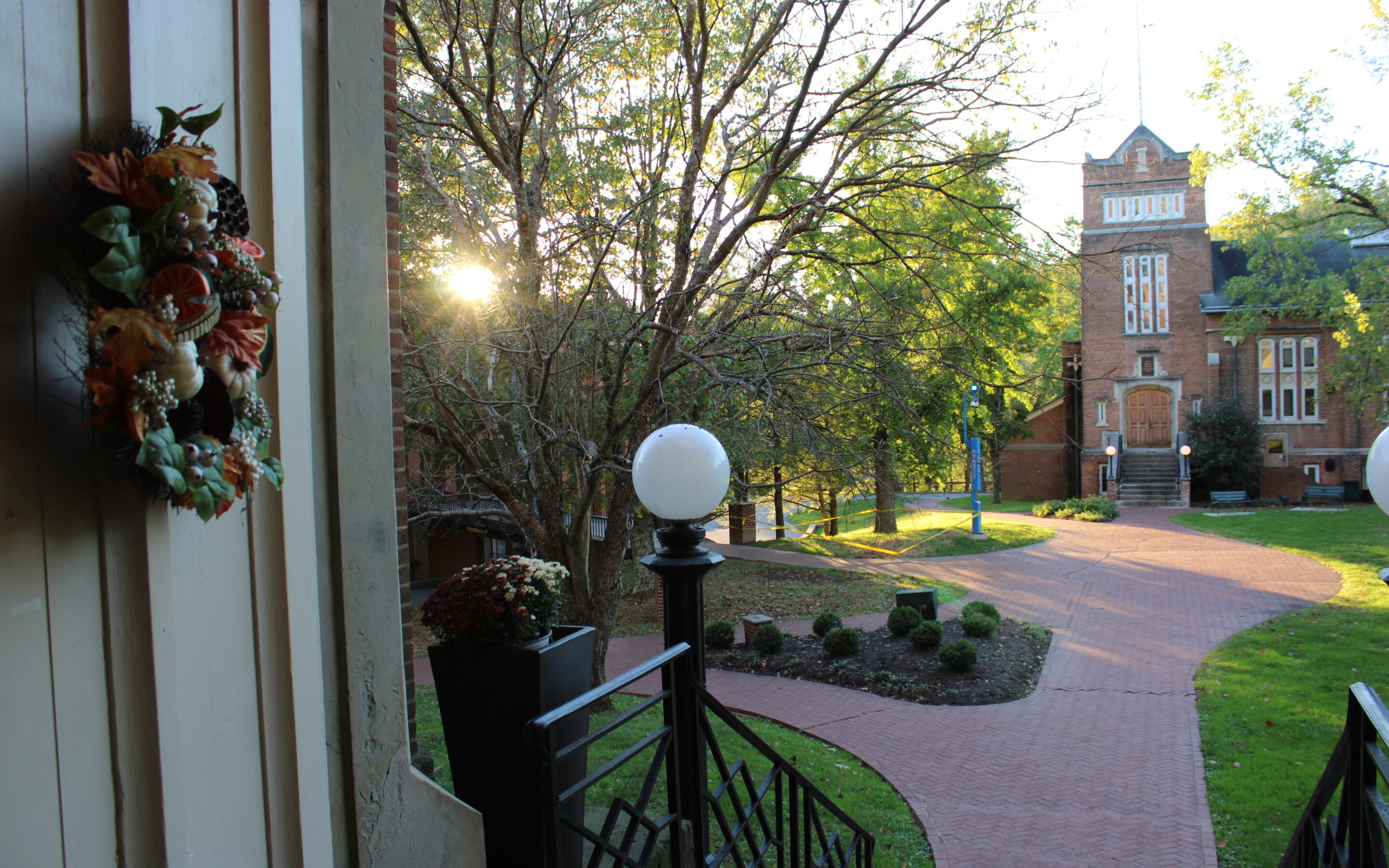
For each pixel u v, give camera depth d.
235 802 2.11
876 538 27.41
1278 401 31.66
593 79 9.80
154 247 1.65
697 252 9.29
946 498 41.03
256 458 1.93
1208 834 7.31
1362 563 19.36
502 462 9.65
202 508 1.70
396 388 3.81
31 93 1.59
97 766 1.71
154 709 1.83
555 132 9.34
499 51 9.51
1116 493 32.72
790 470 11.32
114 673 1.75
